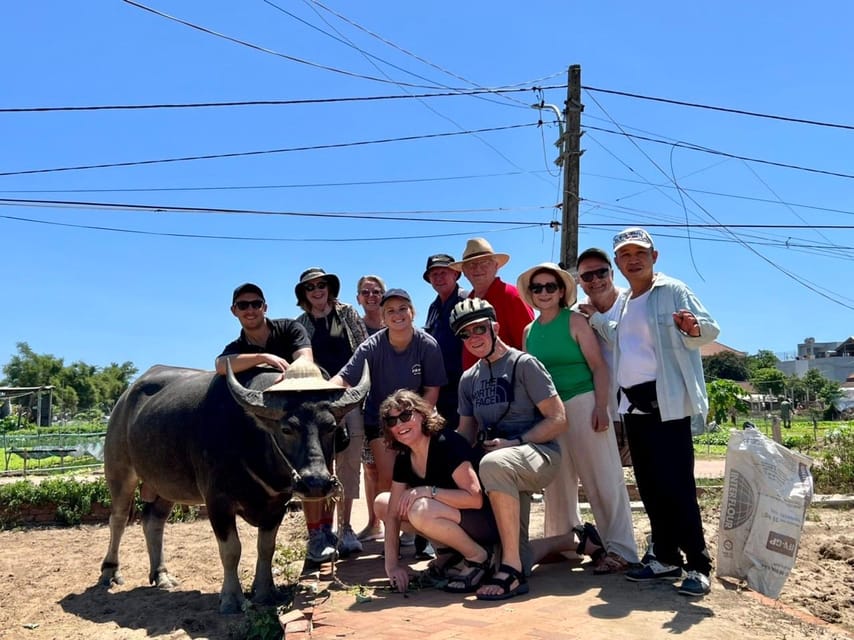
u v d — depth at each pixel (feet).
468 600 18.12
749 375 293.23
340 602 18.72
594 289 21.44
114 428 26.08
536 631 15.42
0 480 57.52
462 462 19.35
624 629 15.49
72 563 31.04
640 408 18.70
